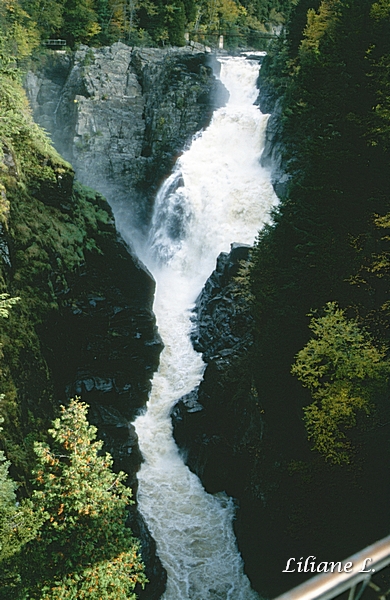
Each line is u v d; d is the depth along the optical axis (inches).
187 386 1299.2
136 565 570.3
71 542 545.6
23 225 1035.9
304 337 866.1
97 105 2062.0
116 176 2016.5
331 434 692.1
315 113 1056.2
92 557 541.3
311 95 1035.3
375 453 712.4
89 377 1177.4
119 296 1279.5
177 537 988.6
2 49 1002.1
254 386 955.3
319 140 903.7
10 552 523.8
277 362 901.8
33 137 1131.9
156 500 1058.1
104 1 2613.2
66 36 2471.7
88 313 1178.6
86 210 1258.6
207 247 1728.6
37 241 1056.8
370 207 844.0
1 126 984.3
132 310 1289.4
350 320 733.9
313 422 711.7
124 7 2674.7
